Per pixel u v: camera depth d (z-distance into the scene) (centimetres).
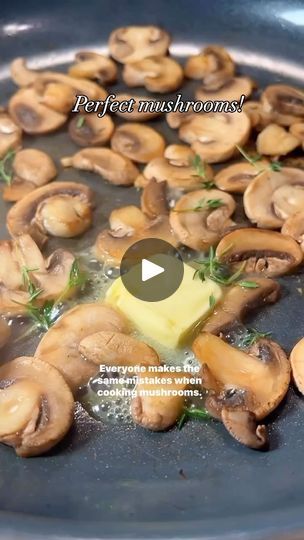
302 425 26
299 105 36
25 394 25
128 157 34
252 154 35
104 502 24
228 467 25
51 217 31
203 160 34
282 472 24
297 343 27
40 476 24
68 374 26
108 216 32
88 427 26
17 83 39
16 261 29
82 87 37
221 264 29
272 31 41
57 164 35
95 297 29
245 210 31
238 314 28
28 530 20
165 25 42
